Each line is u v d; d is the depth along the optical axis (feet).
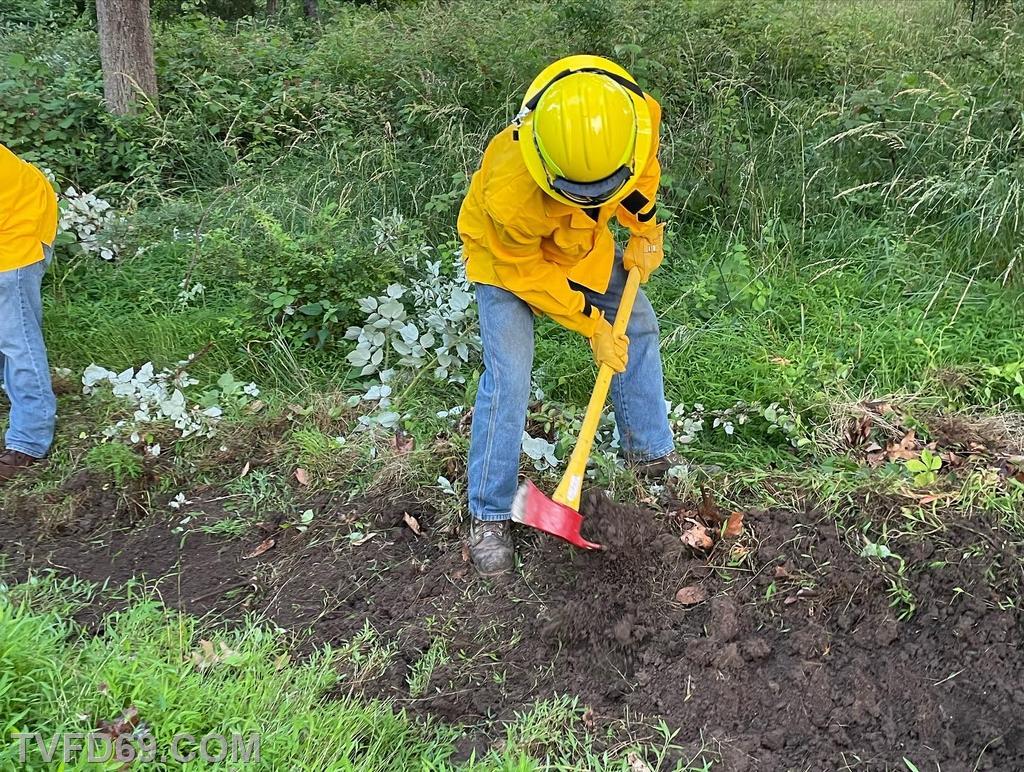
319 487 10.21
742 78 18.53
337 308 12.69
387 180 16.70
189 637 7.80
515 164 7.25
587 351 12.17
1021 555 8.31
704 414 10.82
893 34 23.07
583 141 6.51
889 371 11.43
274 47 23.90
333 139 18.43
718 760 6.79
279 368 12.50
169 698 6.61
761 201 15.25
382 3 34.71
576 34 19.30
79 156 18.53
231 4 36.14
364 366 11.84
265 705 6.92
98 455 10.38
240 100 20.51
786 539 8.73
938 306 12.89
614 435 10.39
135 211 16.52
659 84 18.06
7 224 9.84
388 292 11.62
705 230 15.74
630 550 8.48
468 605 8.43
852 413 10.53
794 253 14.49
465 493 9.81
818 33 21.39
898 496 9.10
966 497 8.99
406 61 20.80
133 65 19.44
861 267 14.06
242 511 9.95
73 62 21.99
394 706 7.34
